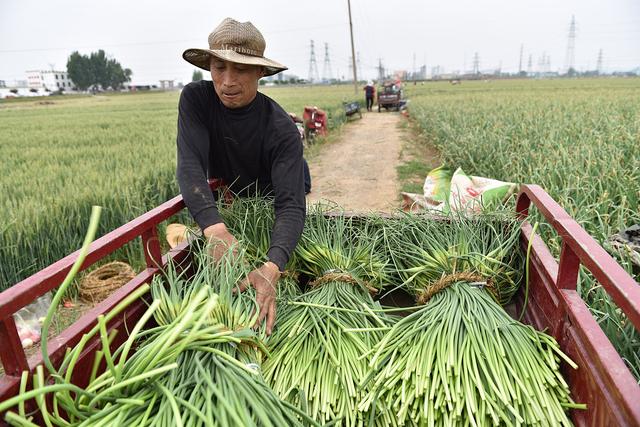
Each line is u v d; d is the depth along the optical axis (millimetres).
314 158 10750
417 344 1615
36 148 11094
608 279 1104
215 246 1880
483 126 10891
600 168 5164
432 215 2432
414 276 2016
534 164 6090
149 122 19016
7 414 1004
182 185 2111
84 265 1305
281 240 1973
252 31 2102
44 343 1059
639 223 3508
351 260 2131
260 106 2340
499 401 1411
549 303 1649
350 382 1518
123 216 4836
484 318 1657
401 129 16531
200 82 2418
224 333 1416
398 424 1401
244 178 2611
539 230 3570
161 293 1597
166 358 1255
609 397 1116
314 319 1761
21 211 4461
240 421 1133
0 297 1050
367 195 7152
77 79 118625
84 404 1214
